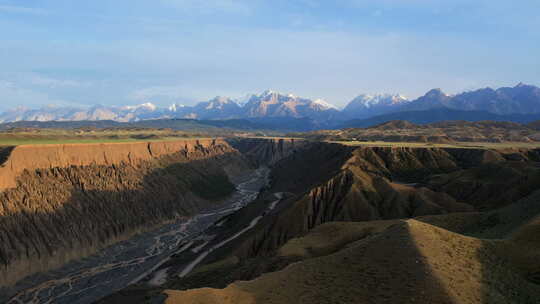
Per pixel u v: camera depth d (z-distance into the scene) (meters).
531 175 94.94
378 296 31.50
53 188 114.06
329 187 112.56
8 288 81.88
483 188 104.69
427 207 98.62
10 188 102.81
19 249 89.50
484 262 35.78
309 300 33.41
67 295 78.94
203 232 126.81
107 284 84.31
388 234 41.22
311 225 100.44
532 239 39.72
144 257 103.25
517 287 32.41
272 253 61.22
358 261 38.12
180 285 61.09
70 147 136.25
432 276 32.06
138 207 134.62
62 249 99.31
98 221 116.25
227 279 54.75
